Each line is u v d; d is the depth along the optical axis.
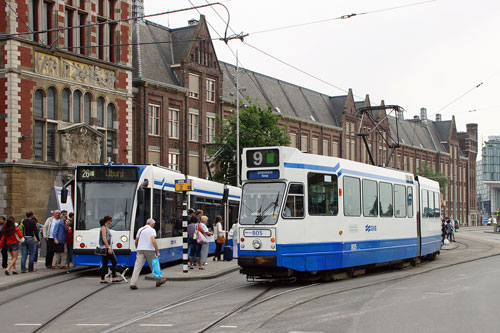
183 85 48.25
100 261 19.83
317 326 10.47
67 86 35.31
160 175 21.75
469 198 115.12
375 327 10.35
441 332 9.92
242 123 42.97
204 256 21.77
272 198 16.52
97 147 36.91
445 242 40.53
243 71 60.91
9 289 16.56
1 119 32.44
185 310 12.59
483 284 16.86
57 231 21.28
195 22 55.25
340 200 18.44
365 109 29.36
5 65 32.41
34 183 33.22
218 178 44.09
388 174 21.98
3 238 19.89
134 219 19.89
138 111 44.03
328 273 18.02
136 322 11.22
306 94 70.38
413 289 15.70
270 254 16.19
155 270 17.03
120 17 39.44
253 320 11.15
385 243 21.14
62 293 15.72
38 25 33.91
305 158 17.25
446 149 106.31
